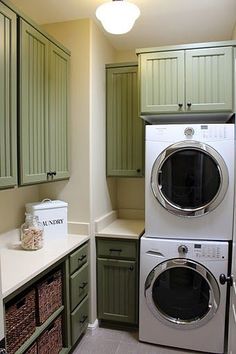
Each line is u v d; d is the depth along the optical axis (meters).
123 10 1.81
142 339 2.36
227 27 2.57
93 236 2.50
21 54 1.73
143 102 2.41
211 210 2.18
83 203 2.46
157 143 2.24
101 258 2.53
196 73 2.31
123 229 2.64
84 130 2.43
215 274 2.16
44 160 2.04
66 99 2.36
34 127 1.90
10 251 1.98
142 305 2.33
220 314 2.18
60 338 2.05
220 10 2.25
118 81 2.73
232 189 2.15
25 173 1.80
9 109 1.64
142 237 2.32
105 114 2.78
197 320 2.22
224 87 2.26
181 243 2.20
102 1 2.10
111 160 2.80
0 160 1.58
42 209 2.23
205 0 2.10
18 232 2.26
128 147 2.75
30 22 1.82
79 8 2.21
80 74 2.41
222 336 2.19
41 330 1.78
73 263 2.15
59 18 2.37
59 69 2.23
